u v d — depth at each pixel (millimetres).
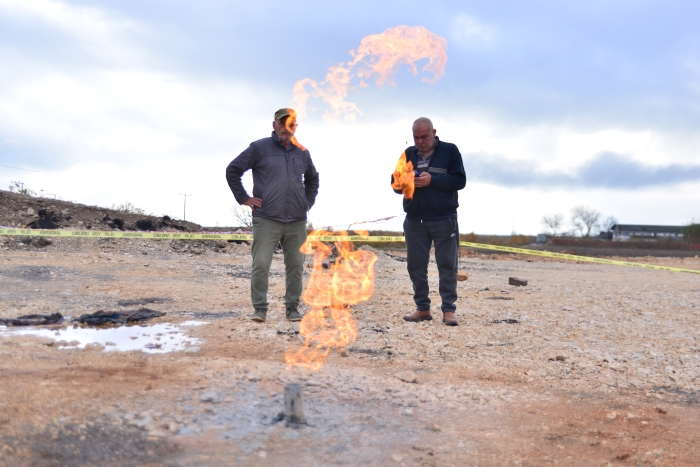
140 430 2873
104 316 6152
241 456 2740
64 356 4375
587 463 3146
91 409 3045
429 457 2967
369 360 5039
